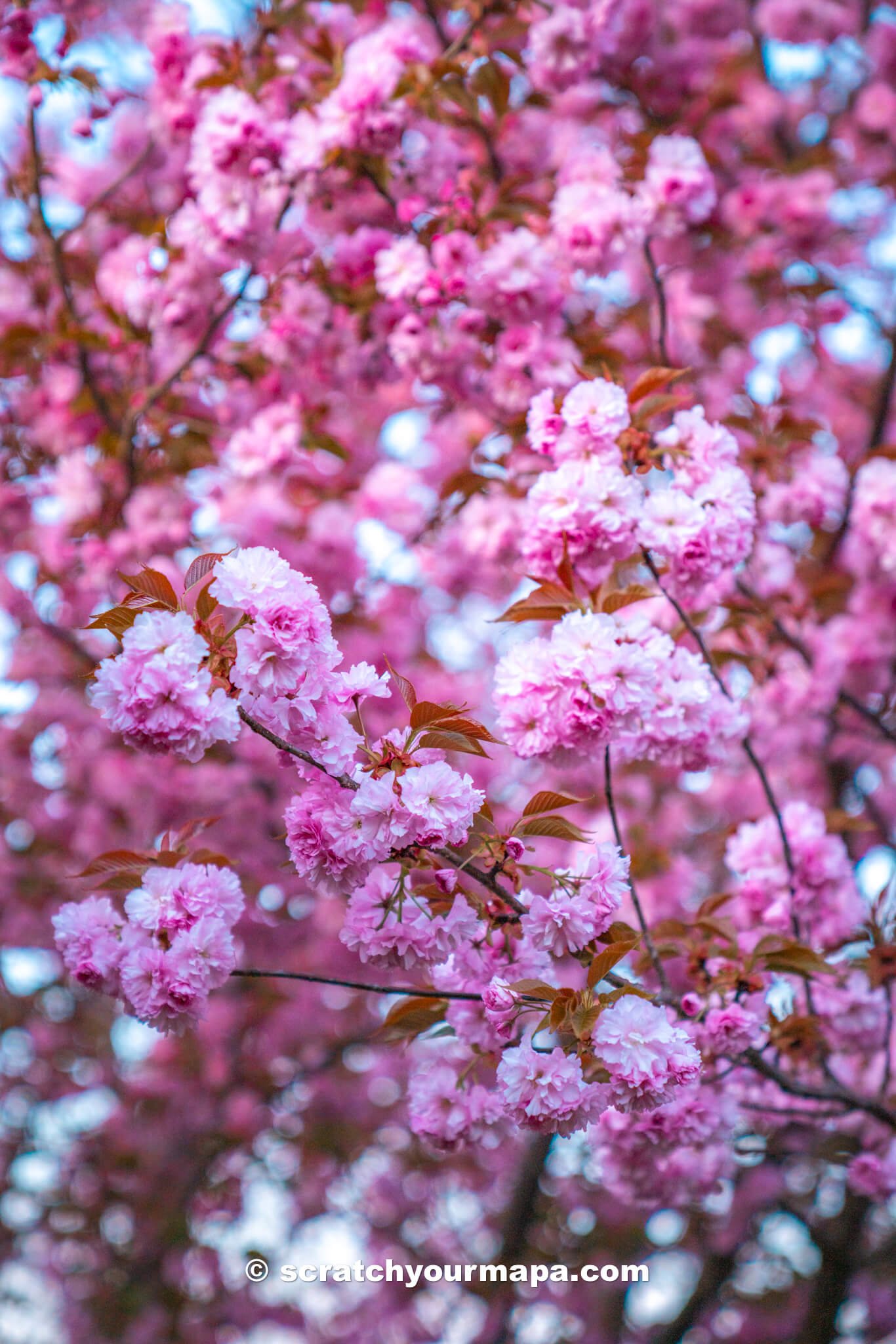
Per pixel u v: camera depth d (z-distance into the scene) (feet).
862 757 18.99
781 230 18.65
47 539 16.25
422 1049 23.81
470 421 17.56
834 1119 12.26
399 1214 25.43
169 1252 23.65
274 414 15.43
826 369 22.39
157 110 15.65
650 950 9.11
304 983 21.93
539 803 7.59
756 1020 8.95
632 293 20.20
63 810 18.83
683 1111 8.91
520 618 8.87
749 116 20.92
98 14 15.02
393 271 13.12
